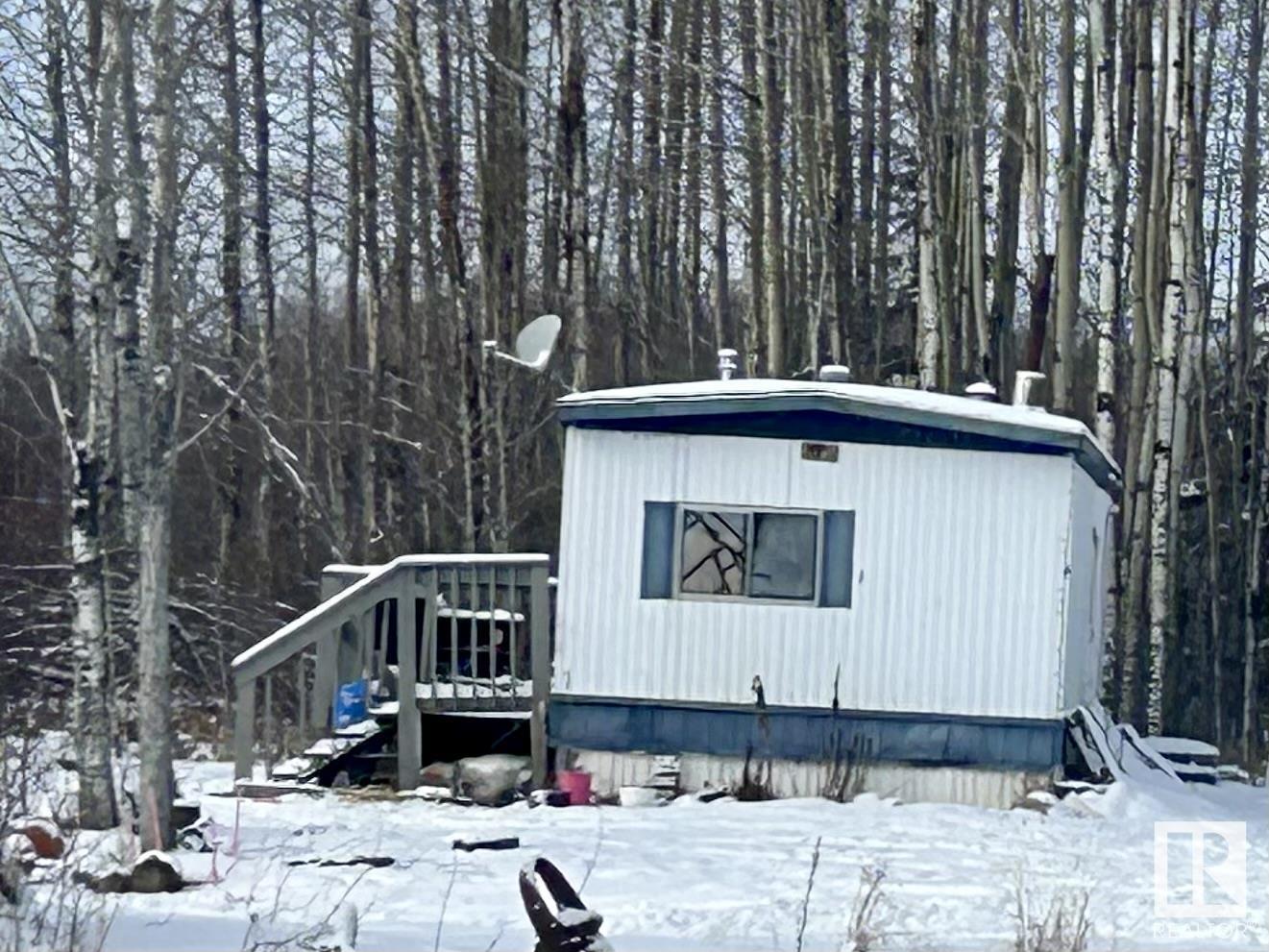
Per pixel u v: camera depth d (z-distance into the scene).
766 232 27.88
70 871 11.04
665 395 16.55
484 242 27.25
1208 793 19.45
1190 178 24.66
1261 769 27.14
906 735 16.58
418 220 33.69
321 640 16.75
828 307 28.75
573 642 16.69
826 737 16.59
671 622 16.67
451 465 28.41
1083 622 18.39
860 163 33.72
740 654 16.64
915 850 14.12
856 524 16.67
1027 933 10.46
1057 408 25.70
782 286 25.84
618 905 11.70
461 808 15.79
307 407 29.78
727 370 18.25
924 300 25.39
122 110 13.22
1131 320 34.16
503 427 26.52
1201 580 36.19
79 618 13.80
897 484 16.69
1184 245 24.75
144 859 11.58
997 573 16.61
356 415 29.86
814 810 15.84
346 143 29.08
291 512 30.91
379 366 27.81
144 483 13.03
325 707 16.66
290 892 11.59
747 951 10.10
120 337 13.32
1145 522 27.36
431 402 29.19
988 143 33.06
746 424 16.73
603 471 16.77
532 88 27.34
